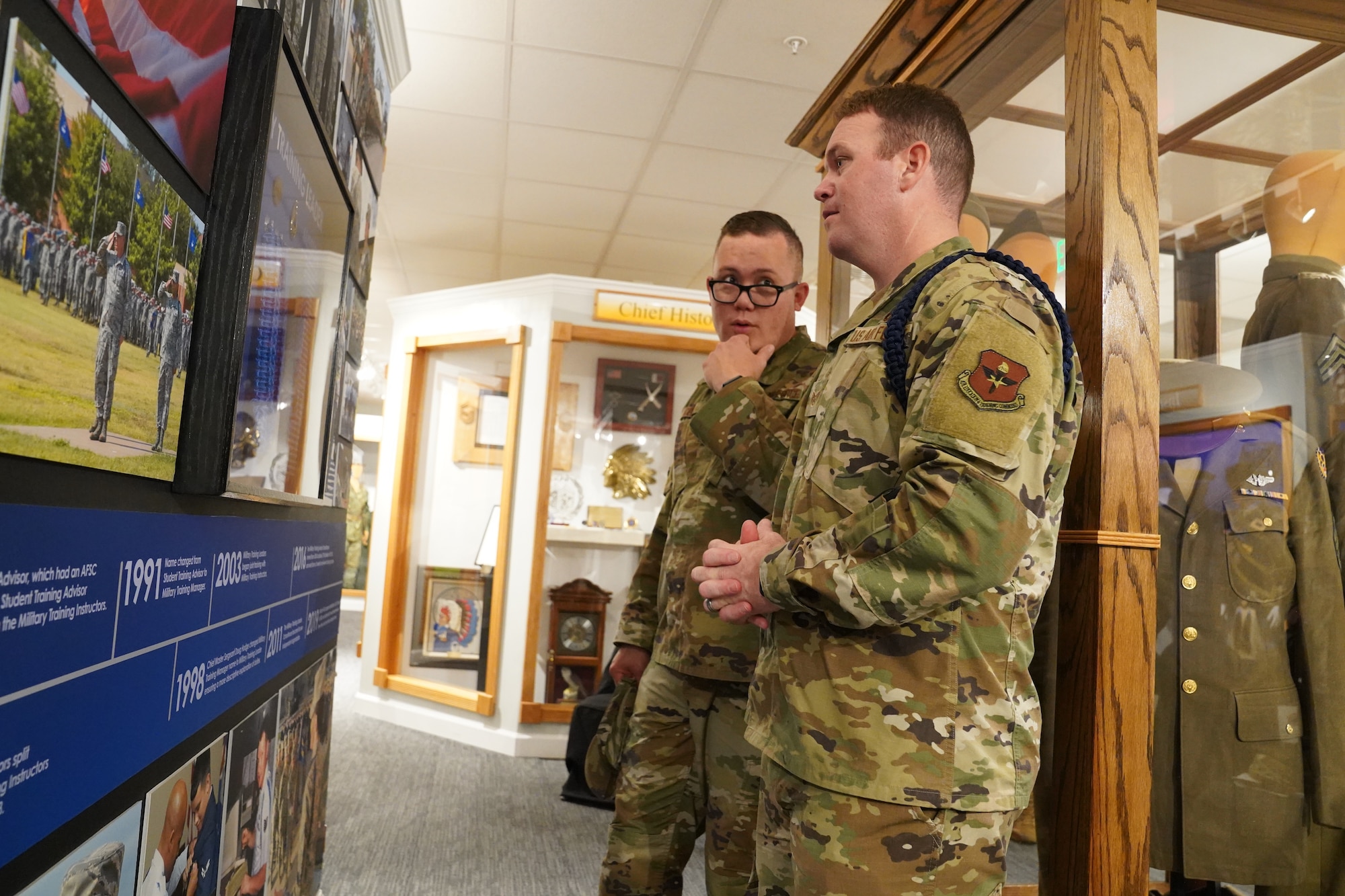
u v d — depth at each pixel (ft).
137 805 3.49
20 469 2.51
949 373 3.46
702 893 9.24
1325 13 4.96
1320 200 5.03
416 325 17.88
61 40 2.55
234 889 5.02
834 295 8.21
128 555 3.28
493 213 21.21
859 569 3.42
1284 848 4.76
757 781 5.91
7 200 2.31
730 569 4.01
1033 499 3.38
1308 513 4.96
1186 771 4.76
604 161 18.01
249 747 5.20
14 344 2.40
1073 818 4.37
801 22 12.92
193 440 3.78
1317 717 4.81
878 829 3.49
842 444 3.98
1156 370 4.55
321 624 7.45
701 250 23.18
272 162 4.16
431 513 17.13
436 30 13.55
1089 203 4.64
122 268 3.04
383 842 10.36
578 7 12.82
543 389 15.85
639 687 6.69
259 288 4.15
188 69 3.48
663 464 16.38
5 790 2.47
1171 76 4.83
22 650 2.53
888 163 4.37
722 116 15.85
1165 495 4.86
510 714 15.25
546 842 10.64
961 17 5.86
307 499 5.82
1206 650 4.83
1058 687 4.55
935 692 3.56
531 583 15.42
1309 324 5.03
